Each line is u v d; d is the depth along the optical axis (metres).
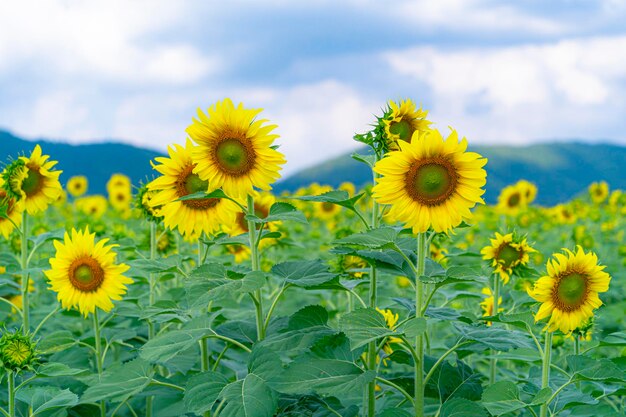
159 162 2.01
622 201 7.84
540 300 1.81
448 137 1.78
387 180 1.80
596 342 2.17
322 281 1.89
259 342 1.85
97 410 2.11
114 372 1.93
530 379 2.00
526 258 2.31
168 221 2.02
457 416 1.75
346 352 1.88
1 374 1.84
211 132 1.88
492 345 1.82
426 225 1.80
